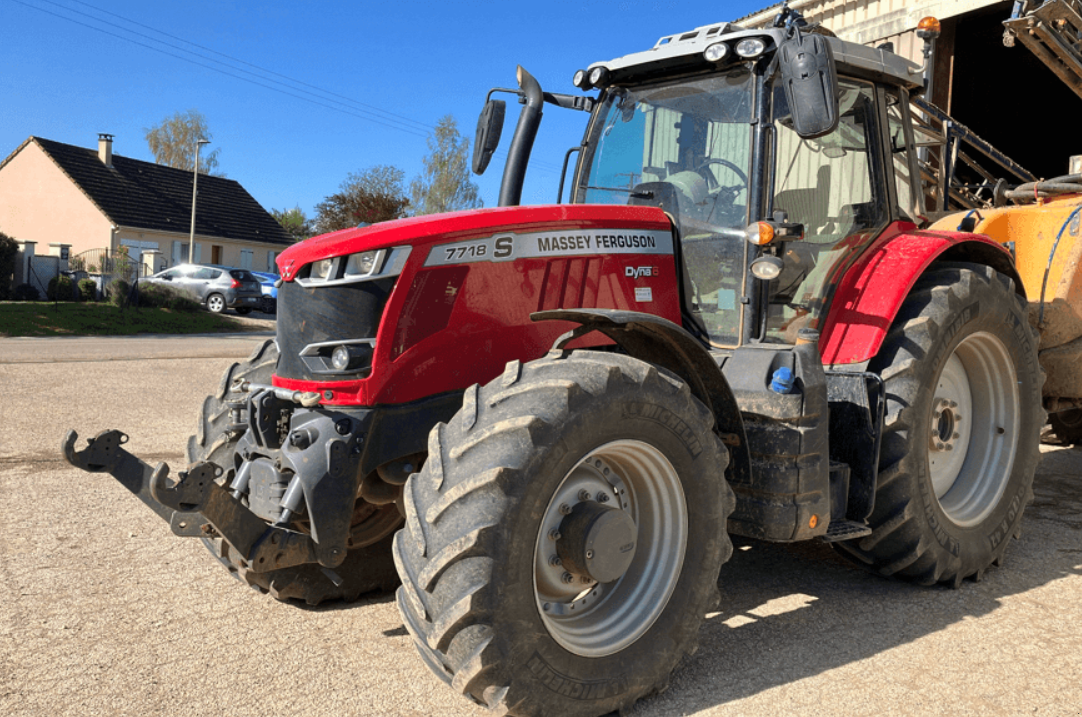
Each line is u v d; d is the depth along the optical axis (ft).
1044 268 15.25
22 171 120.57
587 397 7.79
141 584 11.31
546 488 7.50
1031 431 12.76
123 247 102.12
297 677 8.77
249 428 9.38
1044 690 8.59
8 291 83.10
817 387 9.68
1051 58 22.13
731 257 10.78
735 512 9.94
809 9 33.58
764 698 8.46
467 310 9.14
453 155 149.38
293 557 8.62
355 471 8.59
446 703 8.26
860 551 11.48
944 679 8.84
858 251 11.80
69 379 30.30
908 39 30.58
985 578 12.07
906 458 10.78
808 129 9.11
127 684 8.52
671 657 8.50
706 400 9.50
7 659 9.02
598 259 10.03
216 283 84.58
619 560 8.21
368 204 141.90
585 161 12.60
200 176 142.82
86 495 15.47
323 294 8.89
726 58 10.91
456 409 9.12
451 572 7.20
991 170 23.77
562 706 7.61
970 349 12.48
